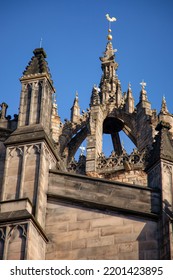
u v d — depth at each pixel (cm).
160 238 3878
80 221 3988
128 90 9094
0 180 4216
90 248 3897
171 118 8506
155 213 3972
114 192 4081
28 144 4141
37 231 3825
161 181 4075
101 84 9356
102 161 8188
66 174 4153
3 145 4422
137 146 8456
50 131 4409
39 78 4469
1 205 3862
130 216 3972
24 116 4325
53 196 4078
